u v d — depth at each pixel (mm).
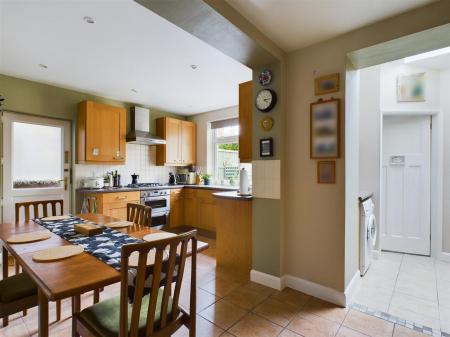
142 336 1185
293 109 2449
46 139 3686
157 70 3111
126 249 1019
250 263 2785
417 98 3334
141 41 2416
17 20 2057
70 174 3902
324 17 1908
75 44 2465
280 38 2207
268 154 2473
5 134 3311
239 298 2279
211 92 3979
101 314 1297
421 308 2139
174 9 1606
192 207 4645
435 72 3318
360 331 1830
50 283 1057
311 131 2316
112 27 2174
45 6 1881
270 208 2496
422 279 2693
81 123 3777
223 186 4551
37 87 3506
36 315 2031
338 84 2176
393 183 3574
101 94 4074
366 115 3416
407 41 1925
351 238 2359
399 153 3551
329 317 1999
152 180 4988
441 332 1822
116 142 4090
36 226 2008
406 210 3504
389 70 3404
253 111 2623
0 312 1439
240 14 1853
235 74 3242
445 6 1697
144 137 4348
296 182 2439
